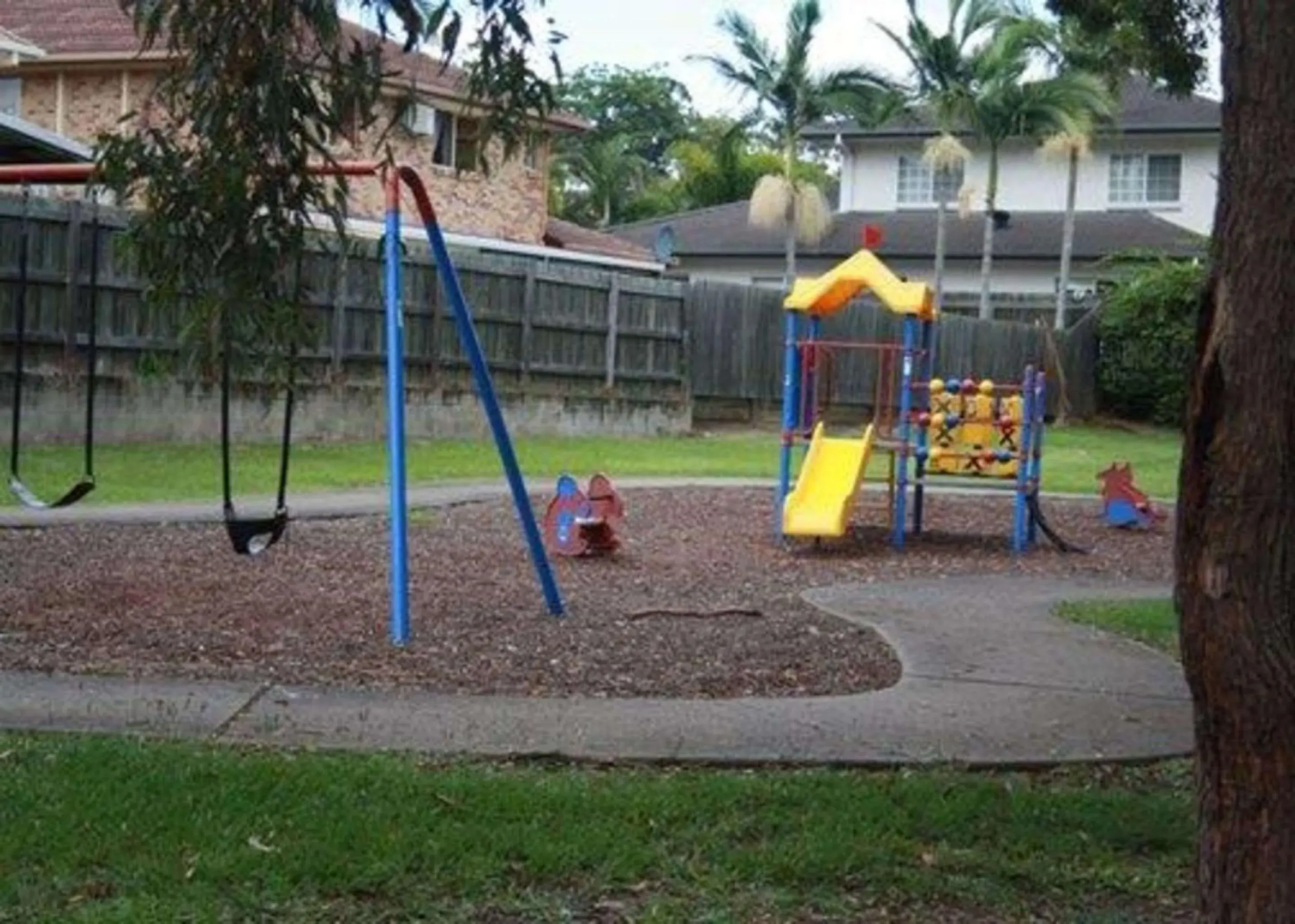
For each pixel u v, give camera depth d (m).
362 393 19.75
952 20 33.53
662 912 4.20
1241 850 3.21
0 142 16.00
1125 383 30.12
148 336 17.19
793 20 34.78
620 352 23.73
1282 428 3.14
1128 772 5.78
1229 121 3.19
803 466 13.41
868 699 6.69
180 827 4.61
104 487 13.76
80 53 23.59
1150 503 15.70
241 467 15.91
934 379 16.83
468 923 4.12
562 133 35.66
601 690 6.77
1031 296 35.53
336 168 5.35
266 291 5.58
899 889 4.46
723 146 43.53
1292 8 3.11
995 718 6.41
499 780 5.23
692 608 9.09
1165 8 12.58
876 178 38.50
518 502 8.72
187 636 7.63
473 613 8.59
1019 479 12.95
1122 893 4.52
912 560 12.23
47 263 16.31
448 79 17.23
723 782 5.30
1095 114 32.88
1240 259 3.15
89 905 4.07
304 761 5.35
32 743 5.52
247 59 4.95
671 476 18.00
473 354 8.62
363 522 12.47
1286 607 3.16
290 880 4.29
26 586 8.85
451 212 27.17
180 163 5.15
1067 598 9.97
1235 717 3.19
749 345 25.84
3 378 16.05
